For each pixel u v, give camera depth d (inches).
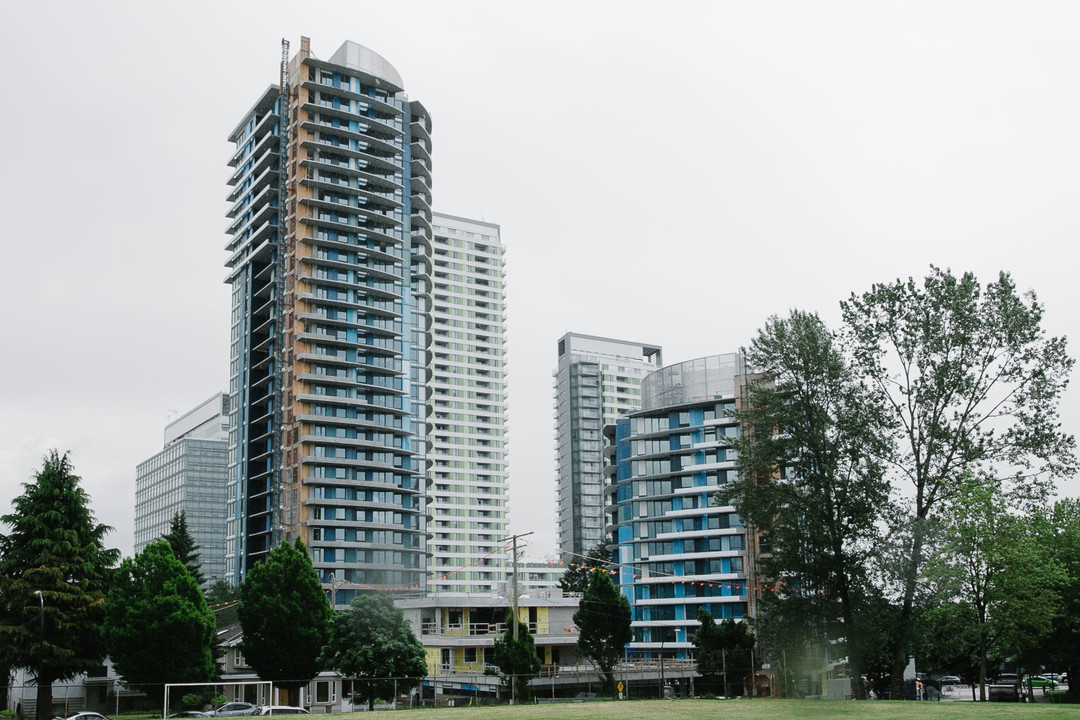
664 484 5319.9
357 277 6284.5
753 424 2335.1
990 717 1226.6
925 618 2124.8
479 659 3646.7
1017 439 2144.4
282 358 6141.7
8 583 2385.6
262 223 6589.6
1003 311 2145.7
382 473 6122.1
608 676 3009.4
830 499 2151.8
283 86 6412.4
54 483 2513.5
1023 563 2116.1
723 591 4916.3
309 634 2588.6
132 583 2507.4
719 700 1877.5
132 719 2139.5
